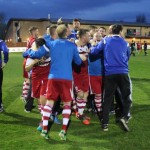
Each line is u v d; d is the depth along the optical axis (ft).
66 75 20.85
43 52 21.56
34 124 25.54
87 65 25.96
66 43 21.38
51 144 20.80
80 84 25.91
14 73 62.80
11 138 21.98
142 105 32.30
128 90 23.25
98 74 26.03
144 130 23.98
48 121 21.76
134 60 105.29
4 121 26.40
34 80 24.09
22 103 33.37
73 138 22.07
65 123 21.34
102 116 24.07
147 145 20.74
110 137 22.35
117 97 24.85
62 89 20.89
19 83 48.29
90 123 25.88
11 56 131.54
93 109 28.53
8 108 31.07
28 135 22.67
